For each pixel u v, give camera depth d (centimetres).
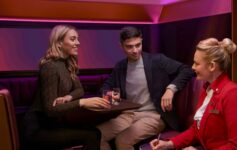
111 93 212
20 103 263
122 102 212
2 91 173
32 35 273
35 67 276
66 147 195
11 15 259
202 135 151
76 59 215
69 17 278
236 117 135
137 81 231
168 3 282
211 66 147
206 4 234
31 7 260
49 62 196
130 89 233
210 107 147
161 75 231
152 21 303
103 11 286
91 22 291
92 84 287
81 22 287
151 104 231
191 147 163
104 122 220
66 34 203
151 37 305
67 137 191
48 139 190
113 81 243
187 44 260
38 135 191
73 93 208
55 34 203
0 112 166
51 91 188
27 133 194
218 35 222
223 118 142
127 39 223
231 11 207
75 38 208
